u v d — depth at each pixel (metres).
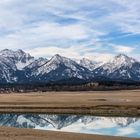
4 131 42.66
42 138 37.38
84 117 67.94
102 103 88.62
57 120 64.94
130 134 46.44
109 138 37.88
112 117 66.44
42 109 81.12
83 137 38.34
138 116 66.69
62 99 116.38
